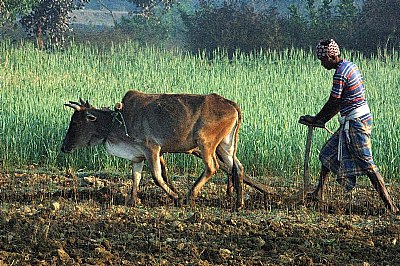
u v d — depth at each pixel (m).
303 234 16.48
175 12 87.62
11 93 30.73
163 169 20.20
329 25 59.41
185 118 19.25
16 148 25.48
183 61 42.28
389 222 17.75
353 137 18.09
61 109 27.41
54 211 18.05
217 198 20.33
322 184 19.06
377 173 18.17
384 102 29.61
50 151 24.80
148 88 32.19
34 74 37.91
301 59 41.78
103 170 24.45
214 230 16.58
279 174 23.98
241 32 60.53
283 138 24.48
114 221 17.23
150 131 19.44
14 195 20.25
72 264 14.12
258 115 26.52
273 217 18.22
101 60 43.22
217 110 19.34
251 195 20.70
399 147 23.91
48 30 56.94
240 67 39.94
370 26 57.78
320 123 18.62
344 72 18.02
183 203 19.59
